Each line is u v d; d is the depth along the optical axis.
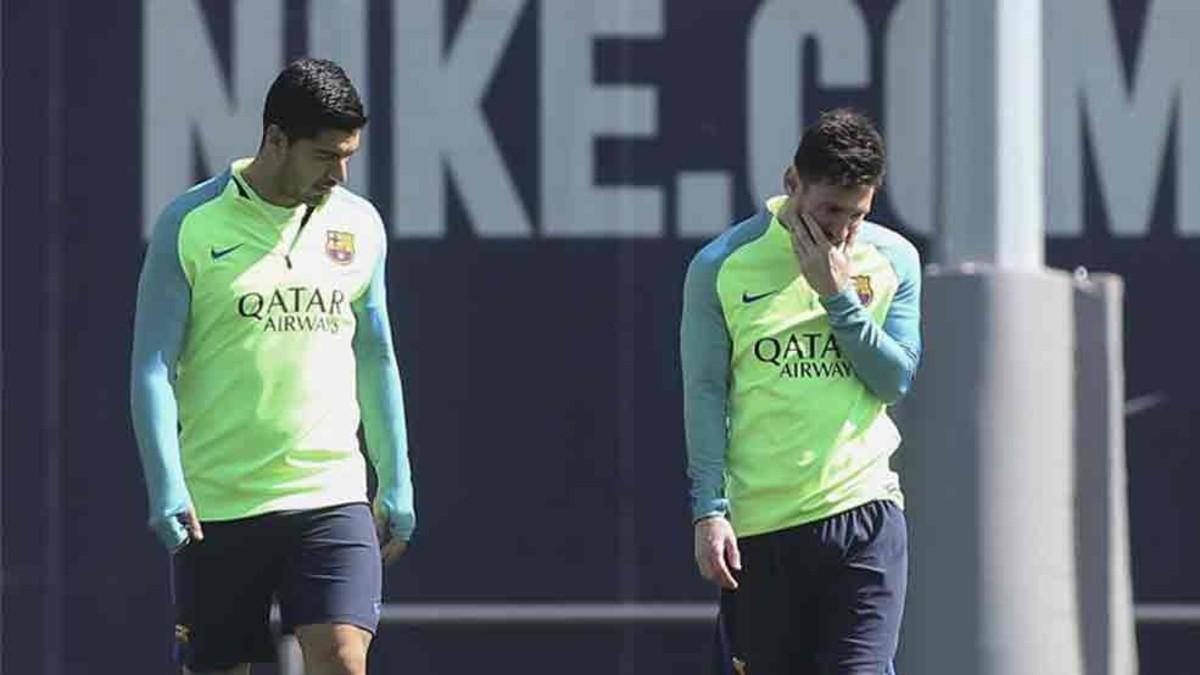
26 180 31.38
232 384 20.45
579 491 31.78
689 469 21.17
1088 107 31.77
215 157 31.58
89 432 31.52
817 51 31.64
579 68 31.62
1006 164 23.33
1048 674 23.19
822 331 20.84
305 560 20.61
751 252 20.86
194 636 21.30
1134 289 31.78
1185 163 31.77
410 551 31.72
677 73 31.61
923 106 31.61
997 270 23.17
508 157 31.67
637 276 31.69
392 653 31.73
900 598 21.06
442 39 31.58
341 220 20.88
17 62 31.36
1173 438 31.78
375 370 21.42
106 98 31.44
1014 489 23.22
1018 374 23.22
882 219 31.66
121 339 31.52
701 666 31.88
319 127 19.89
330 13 31.53
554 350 31.73
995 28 23.27
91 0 31.42
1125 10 31.72
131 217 31.48
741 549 21.16
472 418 31.70
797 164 20.28
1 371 31.41
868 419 20.95
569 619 31.78
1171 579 31.78
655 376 31.75
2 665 31.48
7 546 31.47
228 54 31.53
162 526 20.14
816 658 21.36
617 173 31.67
